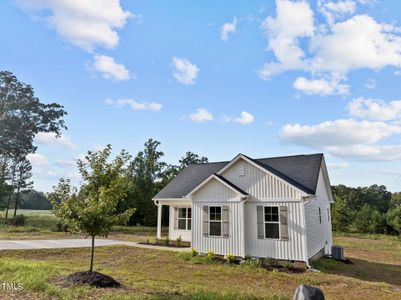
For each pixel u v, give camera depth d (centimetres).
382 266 1530
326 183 1911
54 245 1652
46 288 654
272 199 1373
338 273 1255
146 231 3073
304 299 441
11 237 2059
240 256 1370
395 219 3812
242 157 1487
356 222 4231
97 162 882
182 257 1409
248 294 777
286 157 1786
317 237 1567
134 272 1043
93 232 823
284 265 1259
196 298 641
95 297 624
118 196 872
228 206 1455
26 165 3922
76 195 859
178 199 1897
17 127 3684
